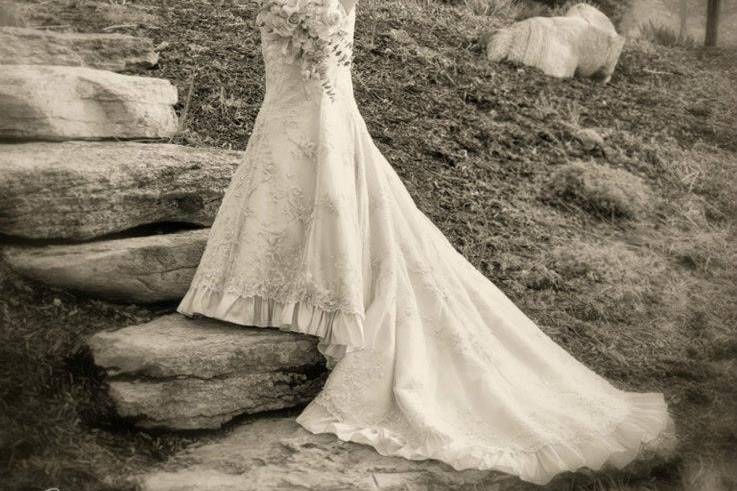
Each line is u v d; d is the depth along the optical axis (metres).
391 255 3.40
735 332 4.72
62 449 2.84
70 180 3.44
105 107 4.01
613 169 6.21
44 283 3.31
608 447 3.20
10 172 3.30
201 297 3.24
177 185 3.83
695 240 5.65
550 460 3.07
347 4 3.36
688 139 7.00
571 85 7.44
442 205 5.27
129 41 4.71
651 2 9.82
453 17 8.12
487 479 3.01
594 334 4.54
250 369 3.19
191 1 6.33
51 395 2.99
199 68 5.45
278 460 2.93
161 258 3.50
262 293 3.21
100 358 3.06
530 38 7.40
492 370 3.36
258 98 5.38
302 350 3.29
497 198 5.54
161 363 3.02
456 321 3.41
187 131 4.77
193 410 3.05
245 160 3.39
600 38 7.59
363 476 2.89
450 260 3.71
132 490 2.74
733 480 3.42
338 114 3.40
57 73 3.86
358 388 3.17
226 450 2.99
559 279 4.93
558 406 3.36
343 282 3.17
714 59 8.91
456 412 3.21
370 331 3.25
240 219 3.29
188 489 2.74
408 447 3.02
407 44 7.05
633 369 4.29
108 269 3.38
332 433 3.08
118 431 3.00
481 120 6.33
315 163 3.31
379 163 3.58
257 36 6.07
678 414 3.92
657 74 8.20
